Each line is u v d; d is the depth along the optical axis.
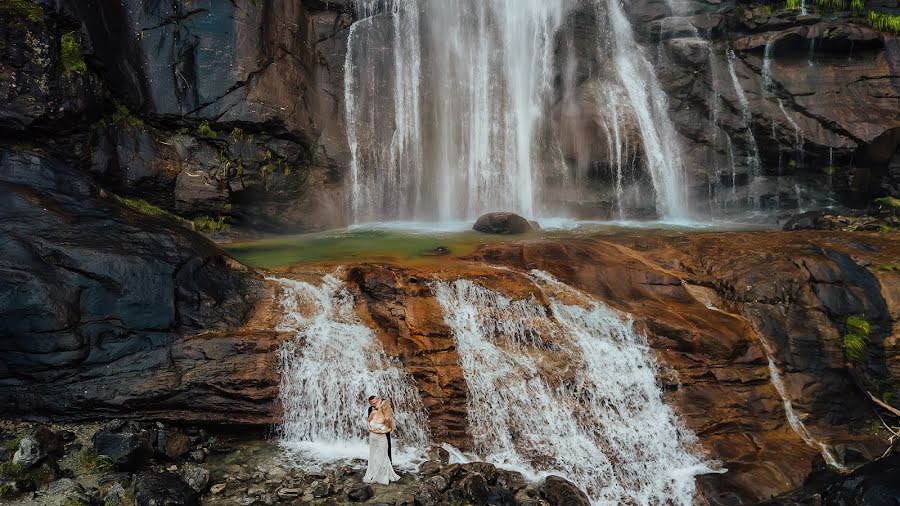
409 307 11.92
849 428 11.66
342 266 13.10
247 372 10.39
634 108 21.44
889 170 20.19
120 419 9.98
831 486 9.53
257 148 17.23
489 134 21.28
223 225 16.95
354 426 10.49
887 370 11.90
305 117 18.28
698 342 11.78
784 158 20.86
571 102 21.48
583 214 20.59
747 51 21.91
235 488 8.95
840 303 12.57
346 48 20.16
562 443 10.51
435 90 20.78
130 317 10.51
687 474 10.14
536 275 13.29
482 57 21.41
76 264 10.50
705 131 21.47
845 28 20.86
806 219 17.81
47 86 13.88
